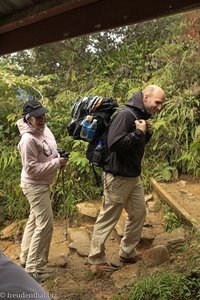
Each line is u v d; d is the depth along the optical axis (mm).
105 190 3238
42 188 3305
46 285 3254
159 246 3389
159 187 4633
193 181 4867
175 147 5105
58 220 4824
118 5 2027
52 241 4270
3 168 5504
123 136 2941
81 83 6660
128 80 6164
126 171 3113
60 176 5078
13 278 943
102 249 3328
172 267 3059
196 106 5320
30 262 3369
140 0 1941
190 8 1783
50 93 6801
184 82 5559
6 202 5285
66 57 7129
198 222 3666
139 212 3318
